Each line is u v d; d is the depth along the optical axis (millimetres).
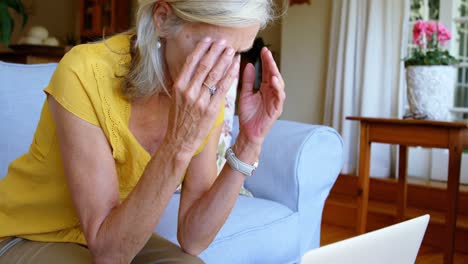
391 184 3518
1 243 1025
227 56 775
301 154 1727
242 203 1647
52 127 953
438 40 2664
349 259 720
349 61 3861
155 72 901
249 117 1024
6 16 2832
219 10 796
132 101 944
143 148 976
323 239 3105
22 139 1475
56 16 6199
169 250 1039
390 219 3188
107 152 917
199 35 833
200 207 1046
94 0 5883
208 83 779
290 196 1722
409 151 3809
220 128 1123
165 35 866
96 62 916
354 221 3381
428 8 3783
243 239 1429
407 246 840
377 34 3748
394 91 3734
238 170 1026
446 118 2594
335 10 3982
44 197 994
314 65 4219
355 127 3848
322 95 4184
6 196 1025
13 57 3486
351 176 3750
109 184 905
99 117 900
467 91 3689
